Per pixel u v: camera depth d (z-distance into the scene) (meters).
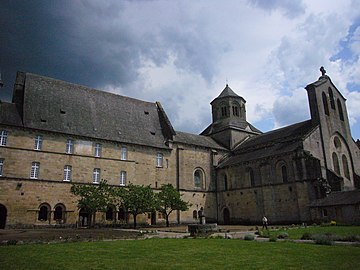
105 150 50.38
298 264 12.14
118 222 48.12
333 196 43.00
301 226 39.84
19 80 48.94
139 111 61.34
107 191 44.69
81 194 42.62
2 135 41.78
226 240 22.58
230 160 62.69
